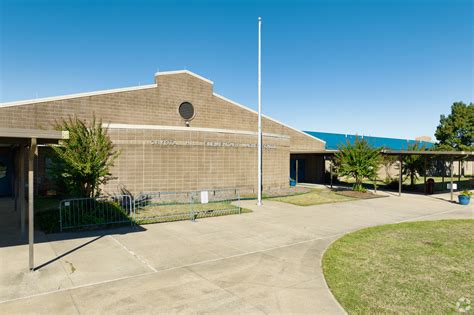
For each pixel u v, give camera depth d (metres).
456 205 20.58
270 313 6.09
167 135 20.77
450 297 6.88
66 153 13.88
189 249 10.09
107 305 6.32
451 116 53.84
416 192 27.69
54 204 17.47
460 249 10.42
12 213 15.58
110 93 23.53
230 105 30.05
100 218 13.33
